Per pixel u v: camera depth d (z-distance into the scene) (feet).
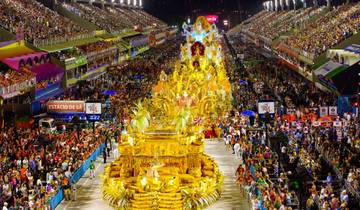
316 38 303.48
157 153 120.98
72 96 226.99
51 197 118.01
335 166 130.21
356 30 261.44
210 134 191.93
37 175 131.44
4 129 171.01
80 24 379.76
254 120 190.60
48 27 284.00
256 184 119.96
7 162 133.39
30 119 178.29
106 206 122.11
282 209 102.58
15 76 186.09
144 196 114.52
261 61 387.34
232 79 296.51
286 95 228.63
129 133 128.06
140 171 122.21
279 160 133.39
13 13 261.44
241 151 161.48
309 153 142.92
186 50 236.63
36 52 226.79
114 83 278.26
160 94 191.31
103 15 486.79
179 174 122.31
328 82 199.31
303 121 171.22
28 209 110.11
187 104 190.70
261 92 252.21
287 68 348.59
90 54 308.60
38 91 214.28
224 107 211.41
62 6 380.78
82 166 146.00
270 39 460.14
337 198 107.76
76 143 159.94
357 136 150.61
